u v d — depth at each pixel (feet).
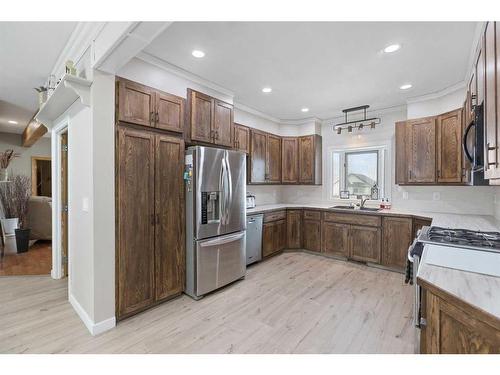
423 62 8.19
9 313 7.63
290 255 13.92
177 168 8.60
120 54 5.90
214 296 8.87
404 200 12.60
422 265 4.18
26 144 19.63
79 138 7.39
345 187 15.16
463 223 8.25
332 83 10.00
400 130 11.36
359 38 6.86
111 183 6.81
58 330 6.71
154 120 7.80
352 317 7.47
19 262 12.34
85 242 7.05
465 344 2.96
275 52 7.63
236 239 9.95
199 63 8.38
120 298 7.06
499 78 3.80
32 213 15.76
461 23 6.14
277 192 16.83
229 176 9.66
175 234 8.55
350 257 12.59
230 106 10.68
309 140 15.06
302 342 6.26
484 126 4.67
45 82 10.37
